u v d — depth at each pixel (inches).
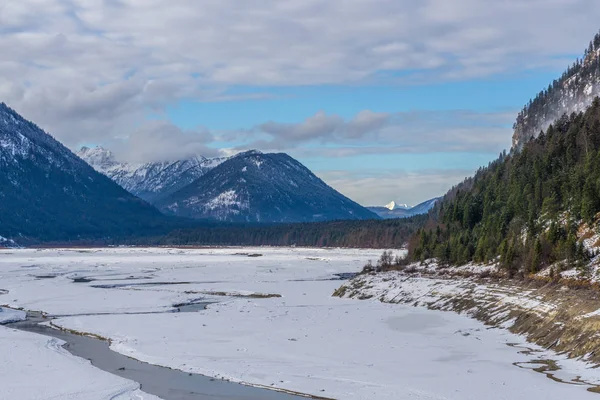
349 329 3245.6
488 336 3034.0
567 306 2955.2
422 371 2383.1
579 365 2418.8
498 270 4131.4
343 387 2197.3
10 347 2876.5
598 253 3572.8
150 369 2513.5
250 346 2864.2
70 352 2824.8
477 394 2076.8
